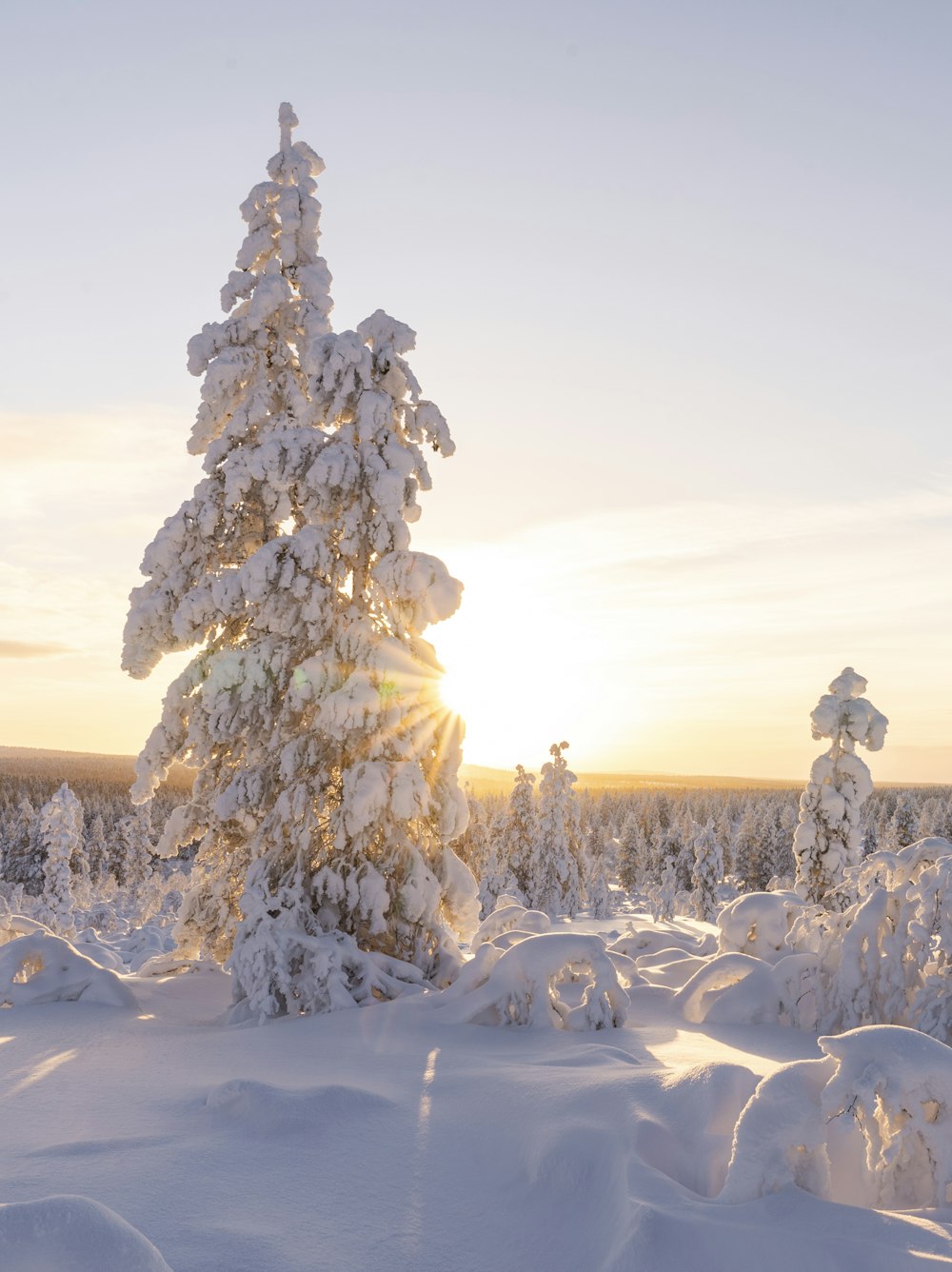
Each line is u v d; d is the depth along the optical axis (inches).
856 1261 151.9
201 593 501.0
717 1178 188.4
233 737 510.9
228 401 555.5
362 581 513.3
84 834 4138.8
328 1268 164.1
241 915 543.5
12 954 446.9
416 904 466.6
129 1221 177.3
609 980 358.0
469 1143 221.0
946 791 4311.0
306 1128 228.2
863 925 347.3
